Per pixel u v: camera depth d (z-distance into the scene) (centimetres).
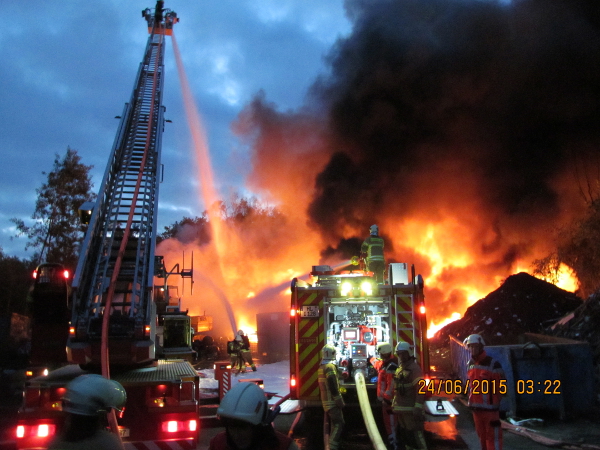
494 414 486
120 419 580
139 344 662
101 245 844
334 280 761
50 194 2242
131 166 1126
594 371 817
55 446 205
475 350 503
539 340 1077
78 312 695
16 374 1234
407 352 539
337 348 739
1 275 2273
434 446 623
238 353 1327
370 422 586
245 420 189
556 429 691
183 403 590
